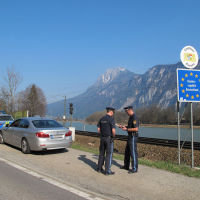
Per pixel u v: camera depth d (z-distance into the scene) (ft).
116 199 15.46
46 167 23.38
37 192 16.46
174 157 40.09
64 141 29.84
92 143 59.57
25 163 25.03
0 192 16.37
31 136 29.07
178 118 25.29
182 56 25.18
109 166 20.79
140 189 17.20
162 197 15.66
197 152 39.83
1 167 23.29
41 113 240.94
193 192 16.53
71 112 87.81
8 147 35.60
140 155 45.21
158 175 20.71
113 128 21.17
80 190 17.02
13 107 141.49
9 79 140.26
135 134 21.49
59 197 15.58
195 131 171.94
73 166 23.86
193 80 24.97
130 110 21.83
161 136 128.77
